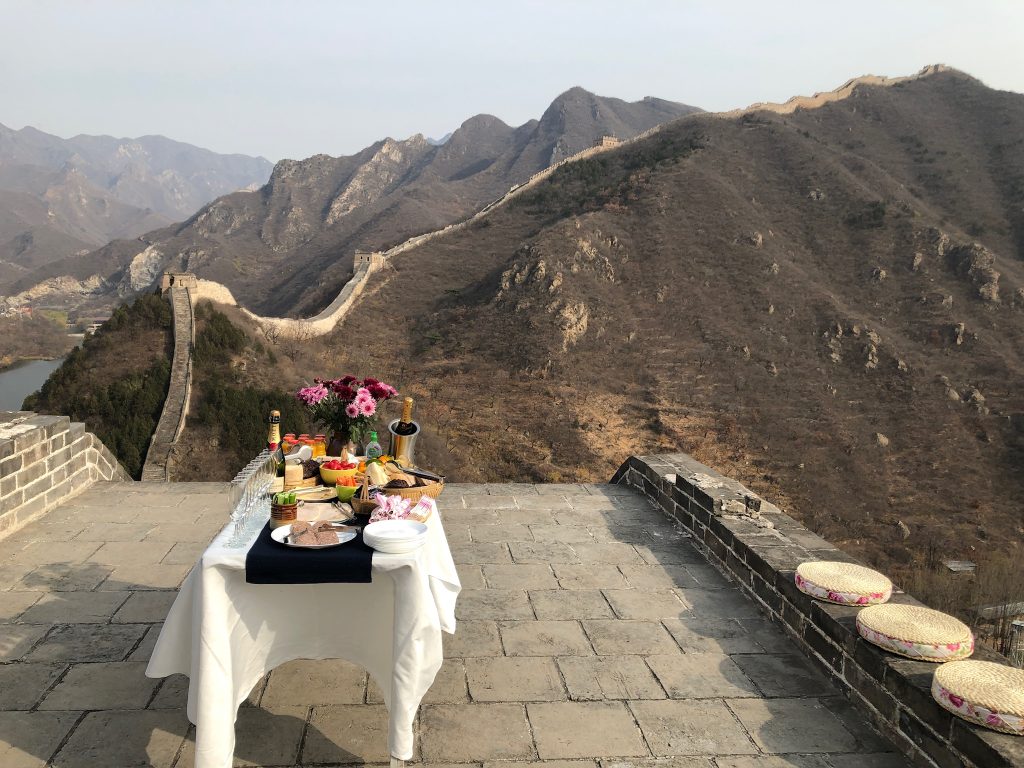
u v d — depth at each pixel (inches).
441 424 1710.1
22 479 205.3
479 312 2290.8
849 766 109.3
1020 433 1744.6
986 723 97.5
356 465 128.3
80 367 1678.2
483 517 229.9
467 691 126.8
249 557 95.4
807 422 1791.3
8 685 123.0
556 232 2529.5
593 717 120.0
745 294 2293.3
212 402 1611.7
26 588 163.6
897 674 114.2
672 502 226.7
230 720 96.2
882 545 1370.6
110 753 105.9
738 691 129.9
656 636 150.5
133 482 256.4
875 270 2401.6
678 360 2044.8
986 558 1318.9
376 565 97.1
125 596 160.9
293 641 105.6
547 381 1929.1
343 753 107.4
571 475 1510.8
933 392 1902.1
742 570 174.4
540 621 156.3
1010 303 2229.3
